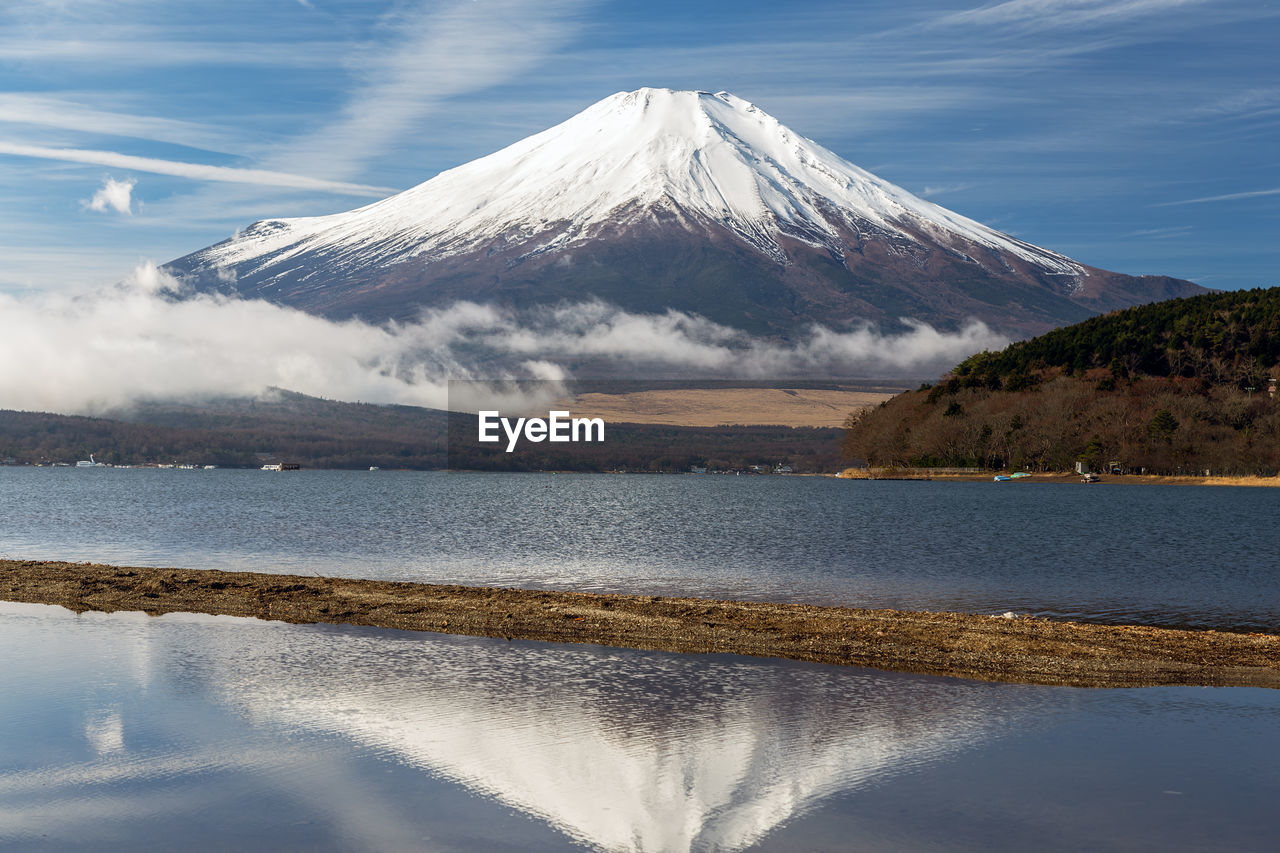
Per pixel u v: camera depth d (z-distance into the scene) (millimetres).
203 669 26578
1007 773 18797
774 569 54531
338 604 36000
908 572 53438
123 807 17219
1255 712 22750
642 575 51312
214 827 16453
